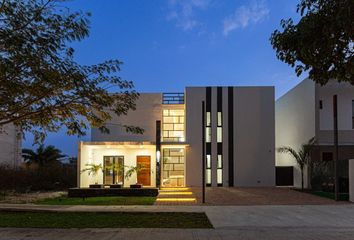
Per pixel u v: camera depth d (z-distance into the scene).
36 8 8.16
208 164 31.66
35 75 8.15
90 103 9.42
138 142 29.83
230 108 32.12
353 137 29.03
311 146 28.33
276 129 39.69
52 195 24.67
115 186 24.56
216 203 19.03
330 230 11.73
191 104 32.06
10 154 37.47
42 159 41.56
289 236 10.72
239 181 31.55
